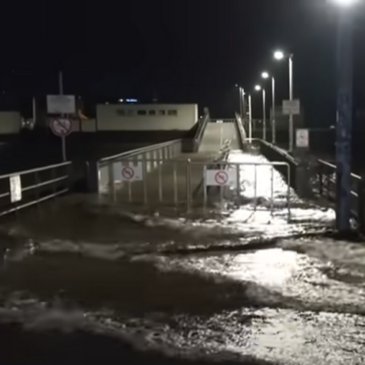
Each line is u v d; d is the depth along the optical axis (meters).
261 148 47.62
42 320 6.91
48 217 14.37
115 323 6.80
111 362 5.64
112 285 8.48
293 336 6.37
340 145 12.16
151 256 10.37
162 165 31.27
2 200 18.11
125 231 12.59
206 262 9.92
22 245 11.21
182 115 80.56
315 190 19.42
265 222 13.72
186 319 6.95
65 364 5.59
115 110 81.31
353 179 15.76
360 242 11.40
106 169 20.67
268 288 8.27
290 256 10.27
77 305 7.51
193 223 13.59
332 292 8.02
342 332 6.49
